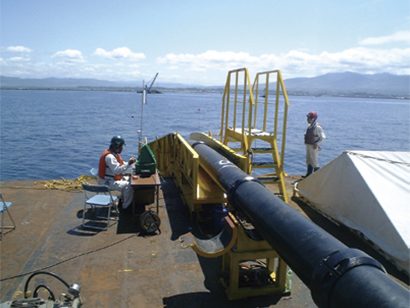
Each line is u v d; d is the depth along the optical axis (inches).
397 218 253.1
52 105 2876.5
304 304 196.2
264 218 151.9
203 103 3801.7
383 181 281.9
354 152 309.9
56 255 238.7
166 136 422.9
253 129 381.1
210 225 288.7
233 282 195.3
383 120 2317.9
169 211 321.4
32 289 199.6
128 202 309.9
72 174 732.7
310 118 436.1
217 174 230.2
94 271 220.1
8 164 797.2
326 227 303.7
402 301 85.7
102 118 1863.9
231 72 396.5
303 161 866.1
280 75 338.0
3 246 249.4
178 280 213.2
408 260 231.5
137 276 215.9
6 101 3304.6
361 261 103.7
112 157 311.6
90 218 300.7
